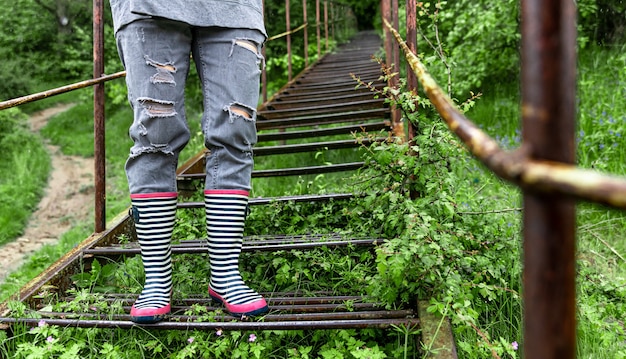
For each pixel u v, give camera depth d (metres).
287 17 5.48
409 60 1.31
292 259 2.02
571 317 0.45
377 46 8.06
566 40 0.45
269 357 1.53
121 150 6.80
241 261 2.06
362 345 1.48
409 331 1.43
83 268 2.10
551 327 0.45
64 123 8.55
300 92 4.99
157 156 1.59
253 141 1.70
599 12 5.37
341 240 1.95
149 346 1.53
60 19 12.13
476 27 5.00
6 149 7.00
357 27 13.44
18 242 4.08
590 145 3.29
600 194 0.37
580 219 2.51
